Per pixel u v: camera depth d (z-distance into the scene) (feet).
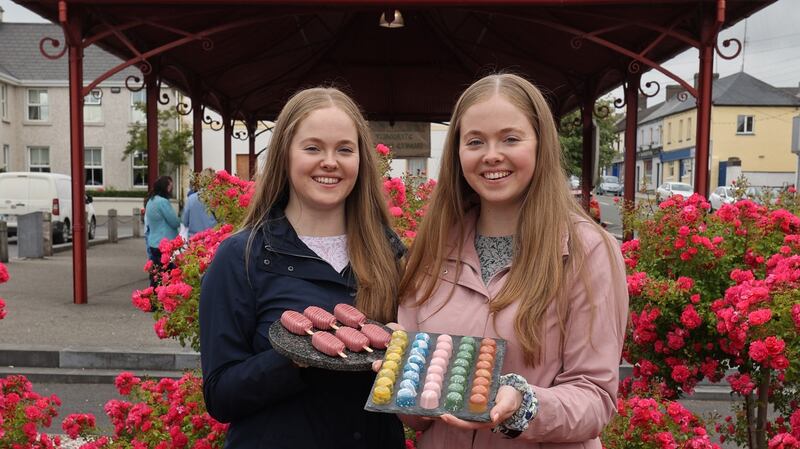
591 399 6.08
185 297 11.02
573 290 6.42
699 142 27.58
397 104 59.88
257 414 6.93
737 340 10.43
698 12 27.22
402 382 5.96
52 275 39.99
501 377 6.01
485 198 6.82
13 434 11.18
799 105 164.25
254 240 7.20
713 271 11.83
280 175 7.48
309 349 6.38
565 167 7.46
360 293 7.31
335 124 7.22
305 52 47.83
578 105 53.62
